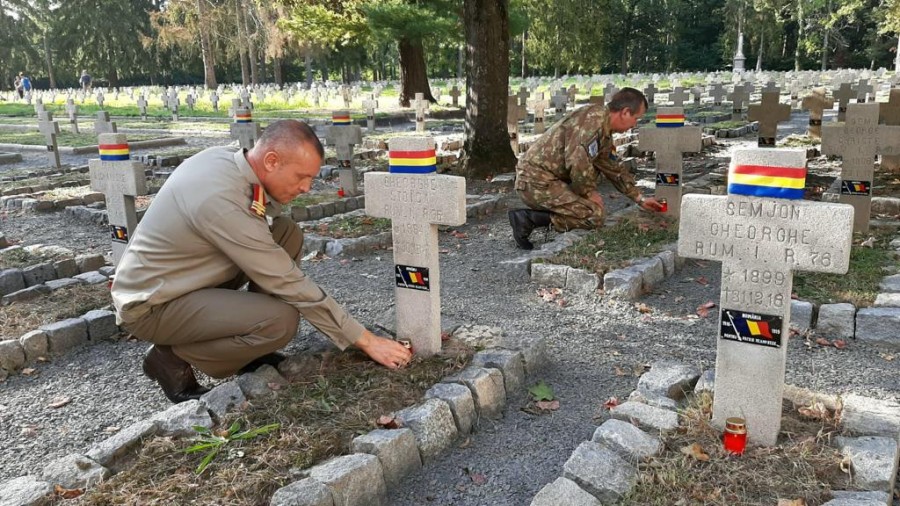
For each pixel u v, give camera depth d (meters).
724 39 57.78
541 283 5.50
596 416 3.44
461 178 3.41
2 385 3.98
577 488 2.62
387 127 21.05
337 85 43.84
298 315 3.36
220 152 3.23
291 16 26.22
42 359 4.27
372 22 20.95
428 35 21.66
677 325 4.60
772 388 2.78
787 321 2.68
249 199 3.12
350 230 7.10
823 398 3.16
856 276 5.01
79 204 9.16
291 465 2.75
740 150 2.61
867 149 5.99
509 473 2.98
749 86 24.86
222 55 51.47
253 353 3.30
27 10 61.16
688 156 12.71
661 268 5.54
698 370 3.56
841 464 2.65
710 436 2.90
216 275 3.25
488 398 3.44
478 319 4.80
